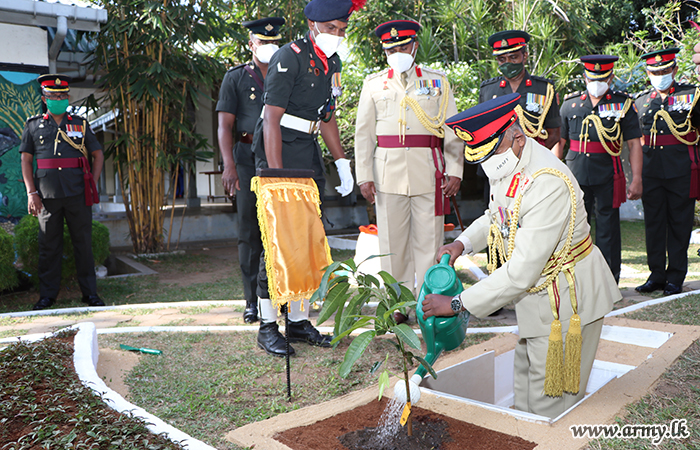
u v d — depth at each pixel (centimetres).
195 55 924
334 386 295
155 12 820
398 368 323
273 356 349
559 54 1125
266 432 228
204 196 1897
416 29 399
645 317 412
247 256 443
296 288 288
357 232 1234
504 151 226
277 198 292
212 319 465
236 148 428
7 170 712
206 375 314
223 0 964
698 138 496
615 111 497
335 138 389
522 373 272
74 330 350
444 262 255
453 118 227
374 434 222
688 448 211
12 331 438
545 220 221
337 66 368
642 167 514
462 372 304
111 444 195
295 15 1009
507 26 1076
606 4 1516
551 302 235
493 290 223
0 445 200
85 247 569
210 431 241
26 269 619
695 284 551
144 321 461
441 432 221
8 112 716
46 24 723
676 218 507
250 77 435
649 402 251
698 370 290
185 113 942
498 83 468
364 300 231
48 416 216
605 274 249
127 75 835
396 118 408
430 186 412
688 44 977
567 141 588
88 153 602
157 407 268
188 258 897
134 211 926
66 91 551
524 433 217
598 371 327
